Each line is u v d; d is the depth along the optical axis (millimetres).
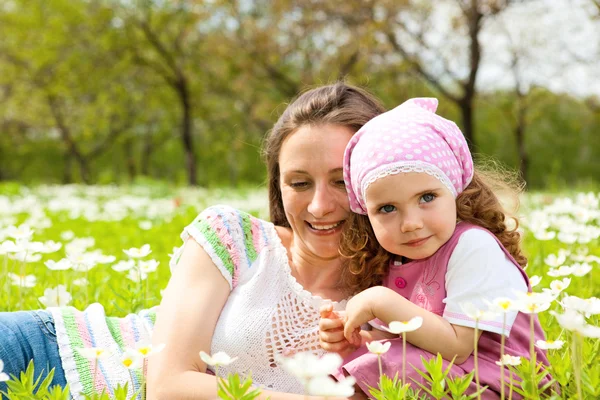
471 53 24250
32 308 3262
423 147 2137
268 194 2770
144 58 31203
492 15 23812
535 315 2318
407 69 25047
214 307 2301
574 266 2947
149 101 35688
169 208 10703
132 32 30719
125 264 3316
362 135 2258
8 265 4777
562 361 1957
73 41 30938
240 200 13031
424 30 24828
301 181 2361
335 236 2389
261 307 2338
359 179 2195
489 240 2197
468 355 2096
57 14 31047
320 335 2264
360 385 2078
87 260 3273
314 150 2320
